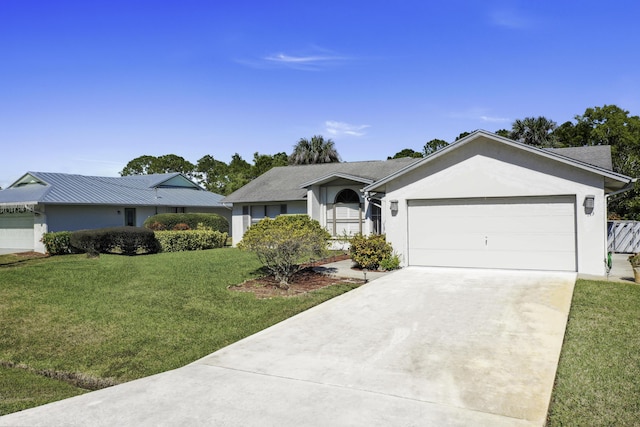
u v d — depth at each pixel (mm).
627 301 9008
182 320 8633
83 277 12867
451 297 9742
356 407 4582
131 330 8109
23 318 8969
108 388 5297
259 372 5699
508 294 9836
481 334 7129
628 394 4828
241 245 11609
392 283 11602
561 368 5617
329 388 5117
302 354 6406
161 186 31906
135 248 19812
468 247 13836
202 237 22812
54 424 4309
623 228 19688
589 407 4555
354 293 10539
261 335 7461
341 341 6988
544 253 12914
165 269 14219
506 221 13352
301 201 22297
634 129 28703
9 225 24859
